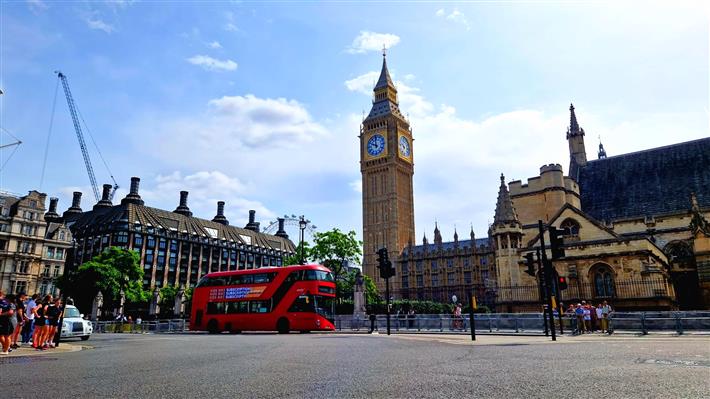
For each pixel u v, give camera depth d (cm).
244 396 773
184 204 14500
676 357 1268
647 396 712
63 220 13575
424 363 1223
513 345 1889
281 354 1581
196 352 1727
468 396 741
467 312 4862
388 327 3133
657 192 5797
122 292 8331
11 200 9750
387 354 1520
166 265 12300
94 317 7506
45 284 9819
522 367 1094
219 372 1090
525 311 4409
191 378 991
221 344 2217
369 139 14912
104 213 12594
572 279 4197
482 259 12069
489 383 862
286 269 3875
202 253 13350
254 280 3962
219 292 4100
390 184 14150
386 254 3269
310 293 3734
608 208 6044
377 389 820
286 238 17500
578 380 876
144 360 1426
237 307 3944
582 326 2933
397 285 13162
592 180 6506
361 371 1072
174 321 5059
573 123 7306
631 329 2836
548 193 5728
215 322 4022
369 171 14688
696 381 838
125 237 11531
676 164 5888
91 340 2984
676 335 2511
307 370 1106
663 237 5269
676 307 4519
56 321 2177
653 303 3819
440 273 12625
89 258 11700
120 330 5409
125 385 904
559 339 2298
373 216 14288
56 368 1217
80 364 1319
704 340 2033
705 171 5588
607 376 920
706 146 5781
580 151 7144
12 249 9362
